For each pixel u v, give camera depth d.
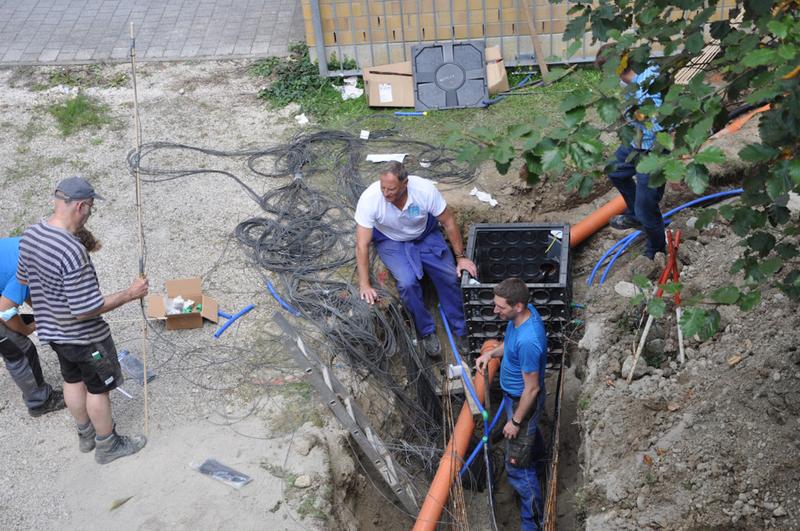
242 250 7.05
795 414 4.90
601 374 5.75
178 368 5.95
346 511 5.23
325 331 6.14
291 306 6.43
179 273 6.84
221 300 6.56
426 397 6.44
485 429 5.80
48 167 8.11
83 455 5.32
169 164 8.09
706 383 5.35
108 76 9.43
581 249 7.34
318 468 5.17
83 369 4.88
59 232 4.58
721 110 3.19
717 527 4.66
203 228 7.30
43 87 9.27
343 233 7.16
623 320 6.09
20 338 5.27
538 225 6.75
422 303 6.62
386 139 8.31
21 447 5.39
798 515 4.54
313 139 8.28
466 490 6.65
